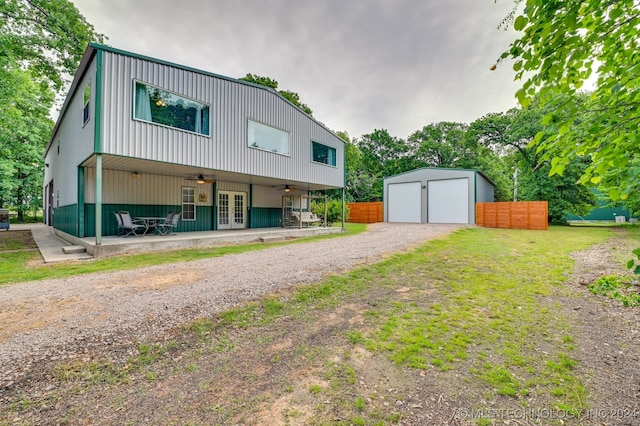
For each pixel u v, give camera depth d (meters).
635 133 1.77
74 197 9.13
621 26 1.76
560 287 4.61
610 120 1.91
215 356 2.57
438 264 6.20
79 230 8.55
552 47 1.81
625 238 11.17
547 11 1.79
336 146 14.59
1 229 14.55
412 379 2.25
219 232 11.14
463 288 4.56
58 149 12.73
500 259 6.79
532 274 5.40
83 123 8.10
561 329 3.13
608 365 2.45
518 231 13.97
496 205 16.31
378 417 1.84
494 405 1.96
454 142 31.30
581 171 18.34
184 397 2.04
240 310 3.50
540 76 1.95
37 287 4.38
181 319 3.24
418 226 16.25
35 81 15.31
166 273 5.24
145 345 2.71
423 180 19.53
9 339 2.77
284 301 3.84
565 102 1.97
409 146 34.66
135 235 9.26
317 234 12.80
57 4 10.21
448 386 2.16
